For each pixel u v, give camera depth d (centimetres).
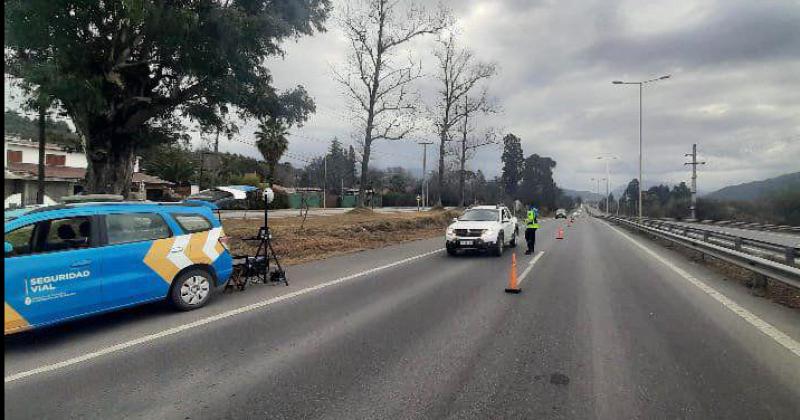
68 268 577
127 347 539
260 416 373
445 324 636
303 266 1188
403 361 493
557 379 445
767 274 838
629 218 4775
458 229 1441
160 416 373
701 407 386
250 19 1823
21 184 3616
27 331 601
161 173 5178
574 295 835
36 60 1544
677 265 1266
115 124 1908
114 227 640
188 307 710
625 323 643
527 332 598
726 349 530
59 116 2048
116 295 623
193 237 721
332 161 9444
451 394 412
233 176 5556
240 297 805
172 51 1786
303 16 2078
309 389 423
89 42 1694
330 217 2617
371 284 935
